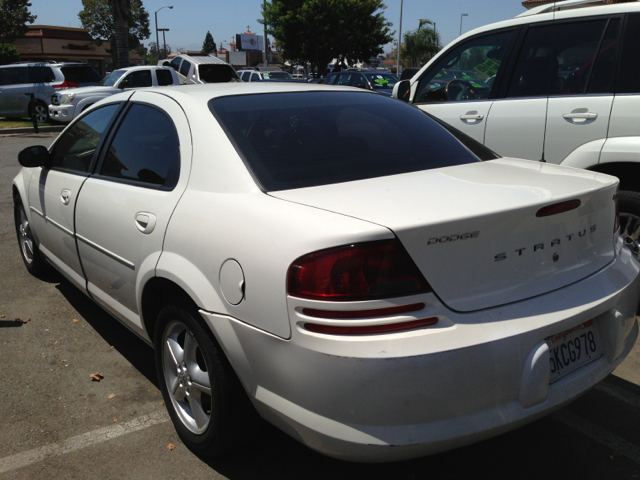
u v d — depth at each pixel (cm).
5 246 561
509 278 192
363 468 241
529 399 187
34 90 1703
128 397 296
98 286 319
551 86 401
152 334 276
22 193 429
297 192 213
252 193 216
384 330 174
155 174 268
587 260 217
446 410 176
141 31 4628
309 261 179
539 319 191
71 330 375
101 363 331
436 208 189
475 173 238
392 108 302
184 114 262
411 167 246
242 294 199
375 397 172
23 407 286
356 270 174
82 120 364
